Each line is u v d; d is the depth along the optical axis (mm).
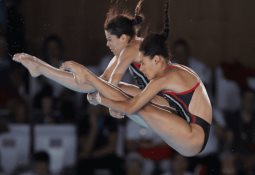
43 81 22453
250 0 24500
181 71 14742
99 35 24250
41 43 23156
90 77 14320
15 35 22578
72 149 21656
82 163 21578
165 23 14953
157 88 14469
